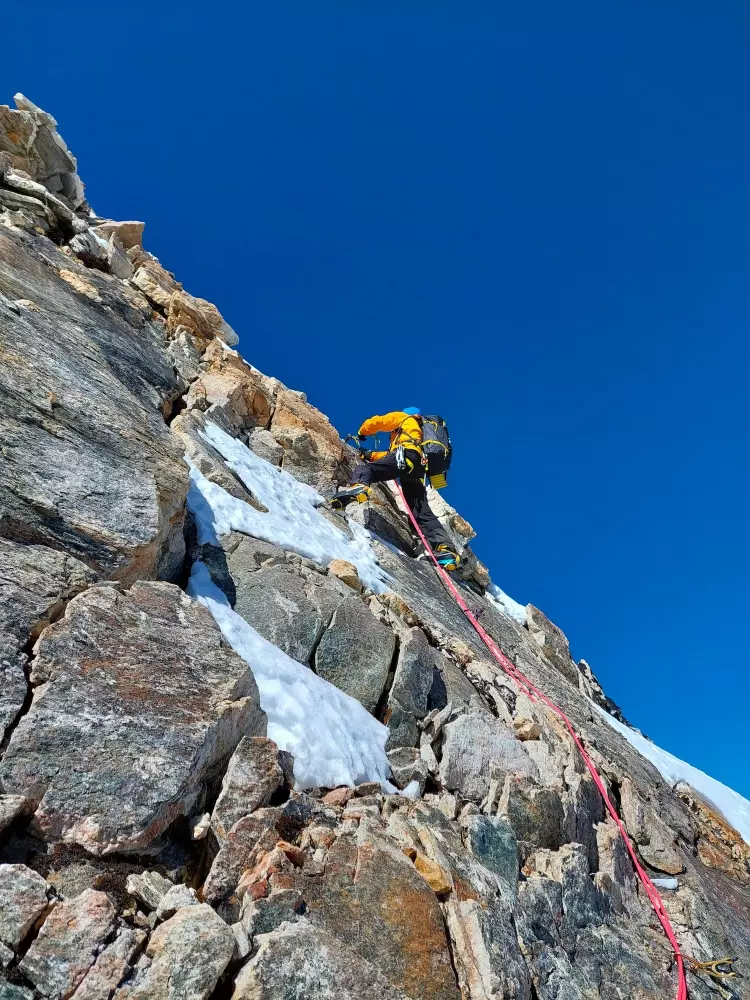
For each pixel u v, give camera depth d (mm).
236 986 3047
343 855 3992
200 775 3908
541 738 6832
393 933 3729
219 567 6254
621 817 6945
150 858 3547
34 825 3227
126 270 10992
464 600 10633
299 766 4645
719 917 6473
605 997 4598
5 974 2709
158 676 4059
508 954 4051
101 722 3633
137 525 4688
